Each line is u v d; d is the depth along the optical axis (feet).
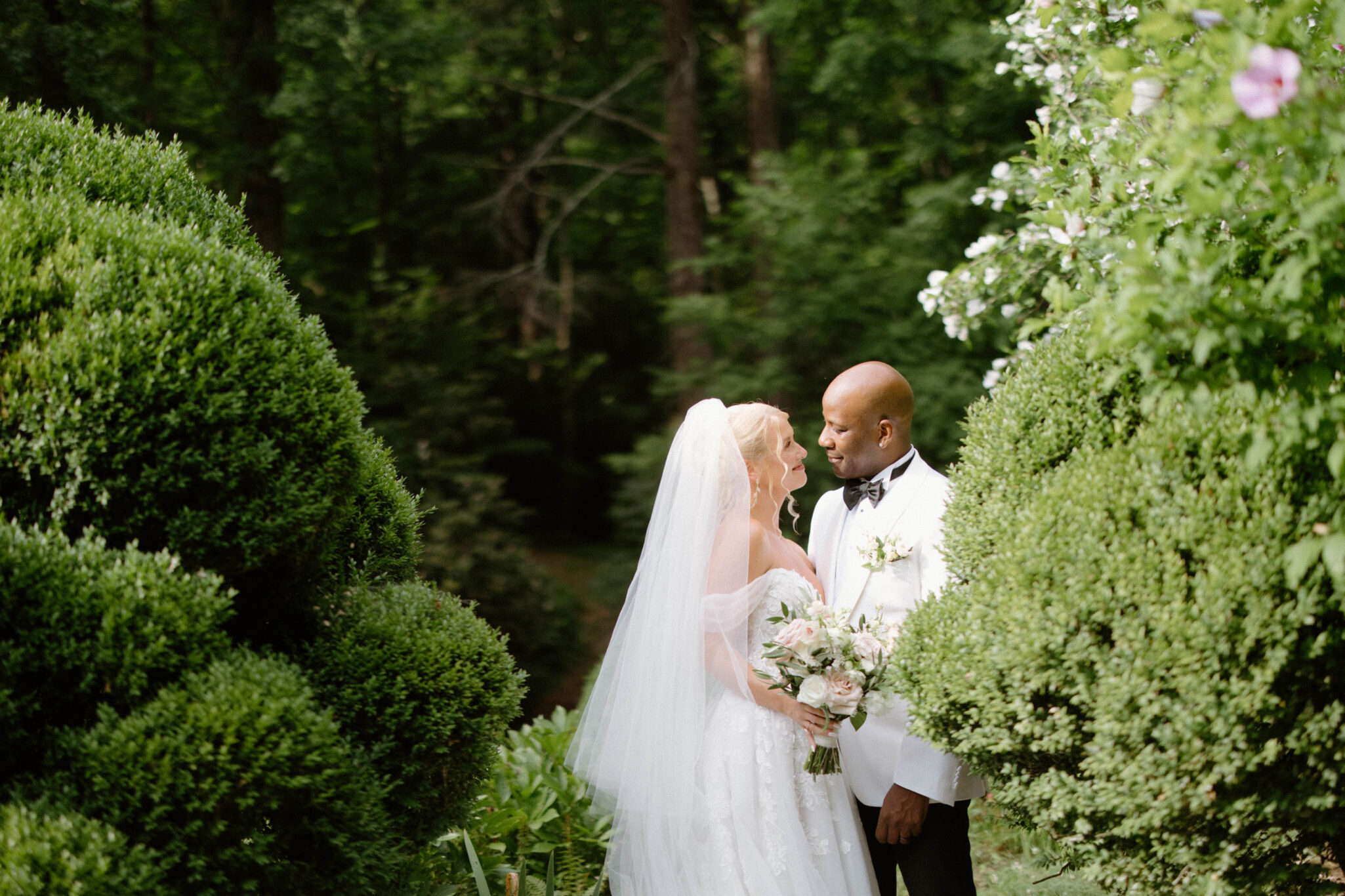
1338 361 5.78
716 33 45.57
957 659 6.80
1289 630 5.79
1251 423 6.40
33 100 22.11
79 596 6.64
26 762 6.57
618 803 8.98
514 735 13.00
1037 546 6.66
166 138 31.58
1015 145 28.89
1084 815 6.44
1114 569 6.26
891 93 35.06
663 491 9.20
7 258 7.28
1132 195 7.53
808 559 10.03
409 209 49.62
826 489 27.61
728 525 8.83
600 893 10.82
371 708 7.87
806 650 8.05
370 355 42.65
